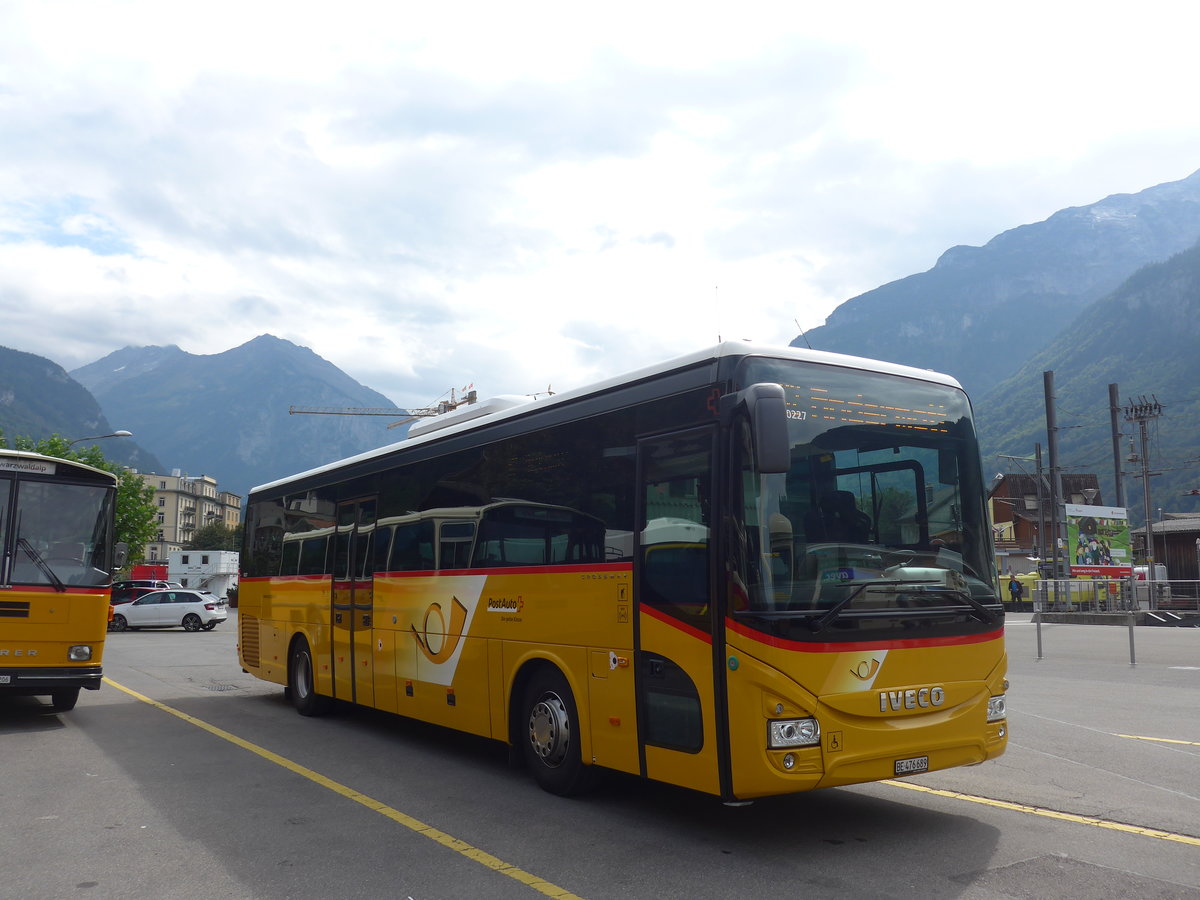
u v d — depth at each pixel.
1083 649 23.31
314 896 5.42
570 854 6.20
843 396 6.65
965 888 5.45
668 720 6.56
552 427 8.12
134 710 13.36
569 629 7.62
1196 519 65.19
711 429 6.42
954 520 6.93
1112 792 7.84
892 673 6.23
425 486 10.11
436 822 7.04
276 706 13.91
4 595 11.05
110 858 6.16
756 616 5.93
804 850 6.26
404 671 10.18
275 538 14.27
